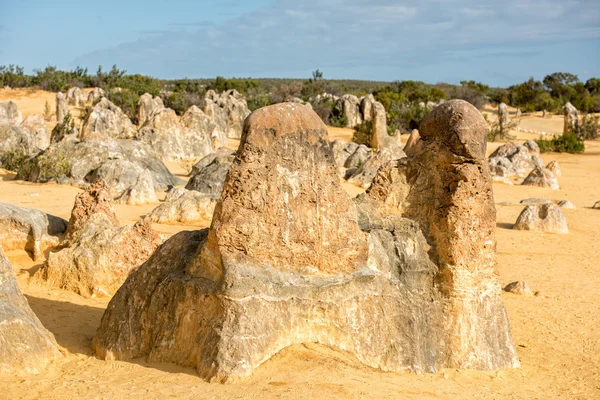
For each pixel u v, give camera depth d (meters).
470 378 9.23
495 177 36.88
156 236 13.58
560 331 12.34
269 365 8.09
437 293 9.77
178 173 35.41
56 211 20.92
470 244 9.76
